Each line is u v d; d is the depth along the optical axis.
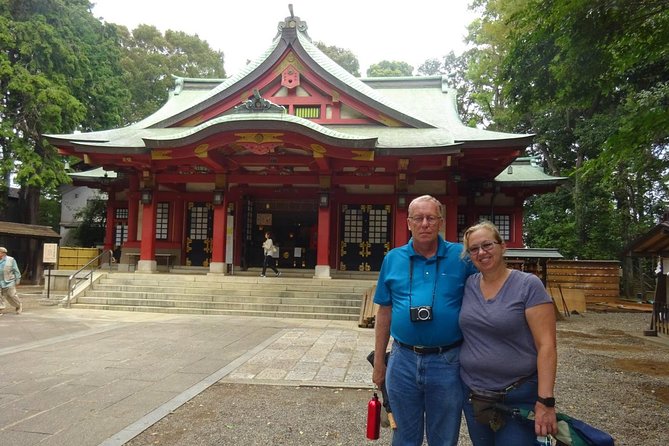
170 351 8.54
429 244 3.20
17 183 25.42
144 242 17.75
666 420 5.34
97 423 4.89
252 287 15.67
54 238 22.81
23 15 26.08
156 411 5.27
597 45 7.42
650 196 26.98
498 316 2.84
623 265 25.67
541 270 15.54
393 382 3.21
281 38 18.03
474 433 3.03
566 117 27.11
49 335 9.98
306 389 6.33
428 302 3.10
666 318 11.59
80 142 17.42
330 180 17.28
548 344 2.72
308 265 21.16
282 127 15.09
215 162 16.69
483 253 2.89
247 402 5.73
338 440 4.59
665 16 6.89
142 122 21.42
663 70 12.82
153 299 15.05
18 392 5.92
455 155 15.48
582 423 2.77
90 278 16.05
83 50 28.02
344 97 18.02
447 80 23.97
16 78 23.69
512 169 21.56
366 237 19.84
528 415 2.75
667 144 18.70
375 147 15.34
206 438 4.59
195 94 25.22
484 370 2.88
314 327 11.97
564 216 27.53
